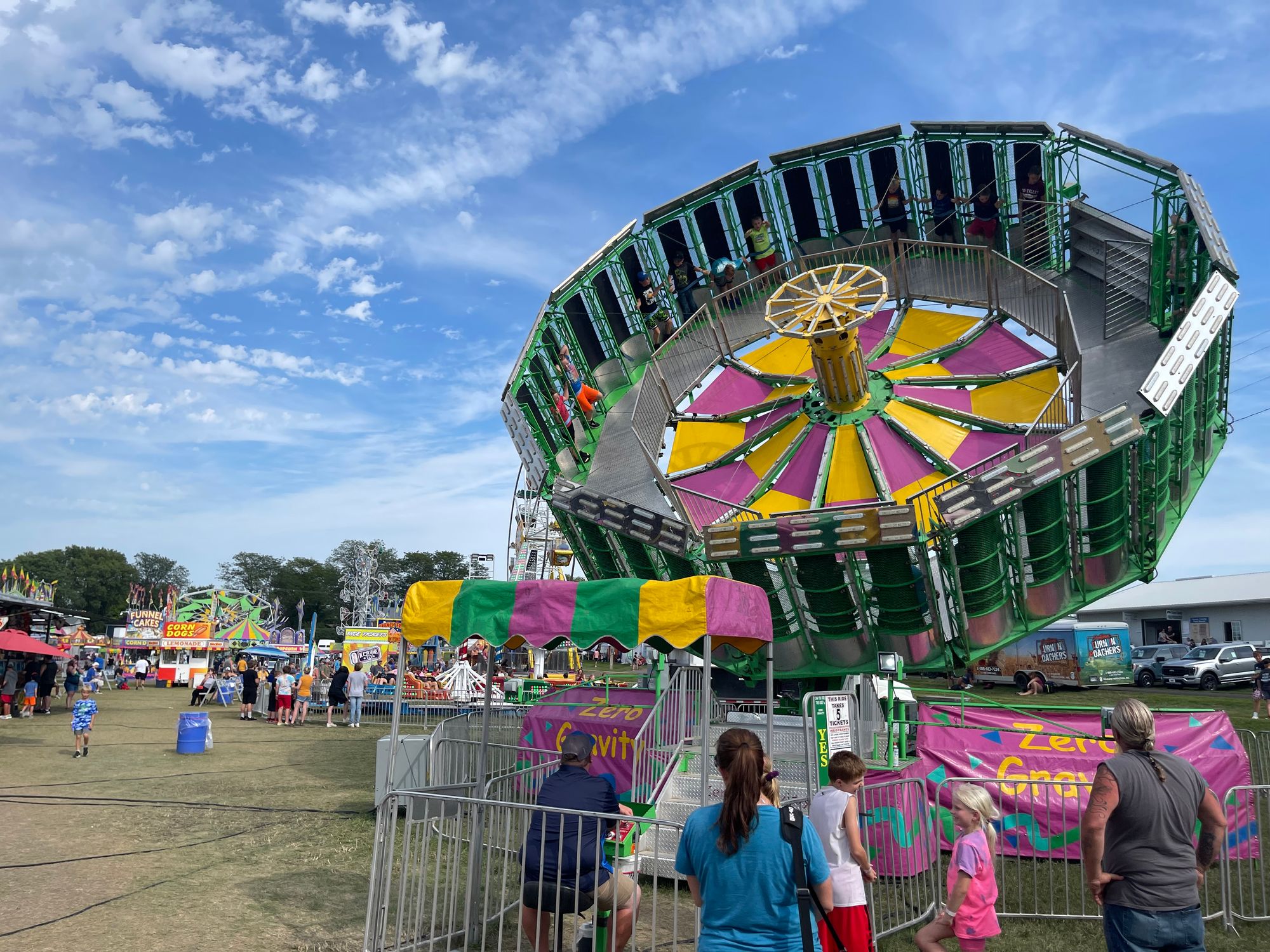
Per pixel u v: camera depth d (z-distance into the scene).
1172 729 11.30
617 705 14.02
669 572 17.12
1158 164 16.70
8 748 20.19
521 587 8.82
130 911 8.51
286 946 7.67
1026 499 13.66
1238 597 52.09
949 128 20.03
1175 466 15.73
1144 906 4.61
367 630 53.84
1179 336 13.79
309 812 13.52
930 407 18.45
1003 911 9.13
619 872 6.93
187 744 20.34
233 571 174.62
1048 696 38.16
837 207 21.72
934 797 11.25
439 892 9.47
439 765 12.98
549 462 19.72
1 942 7.52
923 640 15.15
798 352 21.05
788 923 4.21
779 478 18.97
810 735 9.73
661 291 22.61
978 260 20.02
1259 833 8.83
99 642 68.94
